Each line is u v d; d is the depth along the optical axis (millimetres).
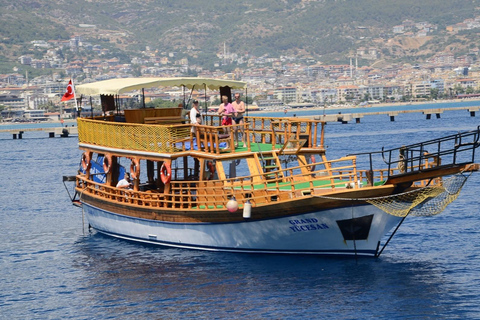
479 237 33344
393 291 25422
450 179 28000
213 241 30672
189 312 24297
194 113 31938
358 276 27047
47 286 28453
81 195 37906
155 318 23969
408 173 26531
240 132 31969
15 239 38000
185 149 31500
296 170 30969
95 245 34875
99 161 37594
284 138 31797
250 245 29844
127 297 26234
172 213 31312
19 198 55188
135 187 33188
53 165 84812
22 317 25047
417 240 33312
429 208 28828
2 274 30734
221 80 34031
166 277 28156
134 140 32812
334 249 28844
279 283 26562
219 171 29734
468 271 27625
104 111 38250
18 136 167500
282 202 27703
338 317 23281
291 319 23266
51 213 46594
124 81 34625
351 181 29109
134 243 34406
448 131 118312
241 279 27234
